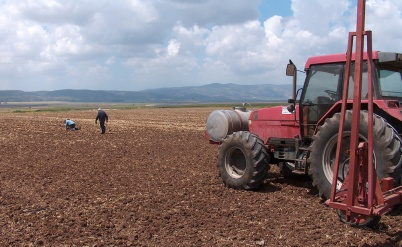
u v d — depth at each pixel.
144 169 10.73
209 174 9.93
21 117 42.44
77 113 56.94
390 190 5.20
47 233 5.64
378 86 6.57
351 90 6.88
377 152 5.91
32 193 8.02
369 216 4.67
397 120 6.64
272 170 10.50
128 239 5.44
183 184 8.74
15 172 10.28
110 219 6.30
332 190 5.02
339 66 7.14
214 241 5.33
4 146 15.79
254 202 7.16
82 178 9.51
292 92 7.89
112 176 9.75
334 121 6.48
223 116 9.38
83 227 5.94
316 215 6.34
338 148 4.98
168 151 14.55
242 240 5.36
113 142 17.47
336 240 5.21
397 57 6.39
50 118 39.94
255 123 8.74
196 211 6.68
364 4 4.61
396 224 5.79
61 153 13.88
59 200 7.47
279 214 6.45
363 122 6.12
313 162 6.75
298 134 7.99
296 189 8.13
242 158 8.27
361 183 4.81
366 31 4.68
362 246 5.03
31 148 15.23
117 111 69.19
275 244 5.18
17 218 6.32
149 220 6.23
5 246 5.21
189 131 23.73
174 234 5.61
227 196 7.63
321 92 7.42
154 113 57.84
